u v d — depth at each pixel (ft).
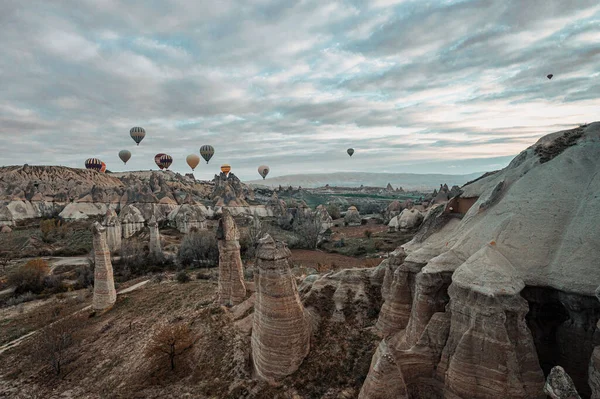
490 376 50.31
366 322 86.33
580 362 52.16
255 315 83.25
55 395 96.12
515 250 60.64
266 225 338.54
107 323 136.46
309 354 79.25
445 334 58.80
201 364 94.17
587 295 50.49
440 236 86.63
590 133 73.56
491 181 86.28
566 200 63.36
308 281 114.73
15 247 272.72
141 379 94.38
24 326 147.54
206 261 240.53
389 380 53.21
